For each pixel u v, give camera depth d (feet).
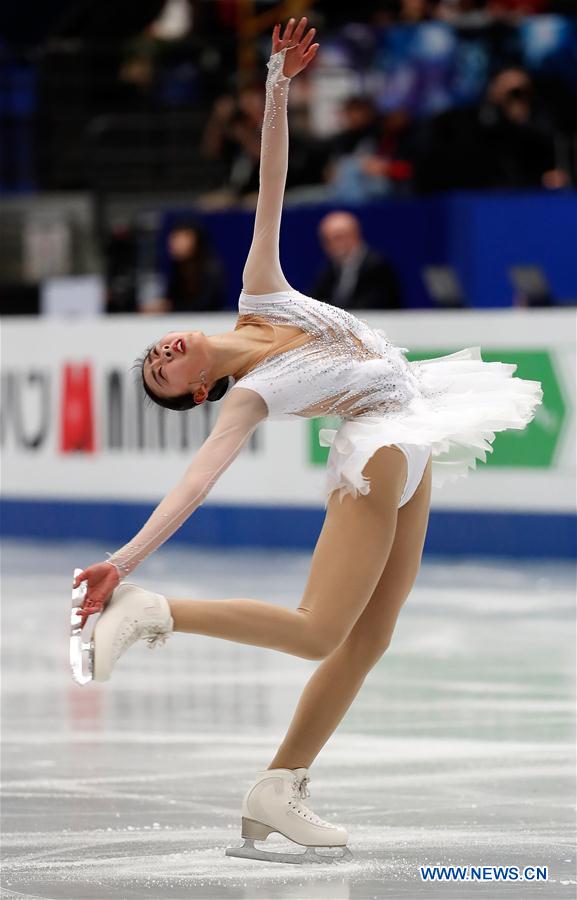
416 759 41.37
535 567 82.84
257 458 91.81
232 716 47.44
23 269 129.80
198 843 33.01
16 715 48.01
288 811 31.76
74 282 111.96
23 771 40.34
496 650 58.80
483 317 84.23
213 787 38.40
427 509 32.76
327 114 121.49
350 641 32.14
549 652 58.29
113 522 95.50
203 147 122.93
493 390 33.35
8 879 30.04
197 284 99.30
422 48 120.37
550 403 83.25
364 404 31.40
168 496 29.53
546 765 40.55
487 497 85.92
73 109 132.26
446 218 99.96
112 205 127.85
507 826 34.19
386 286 90.84
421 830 33.91
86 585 28.60
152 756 42.04
